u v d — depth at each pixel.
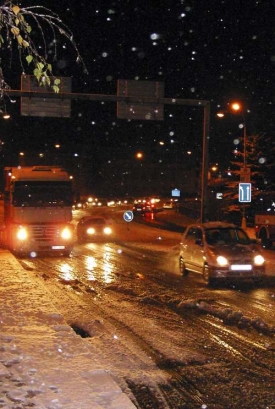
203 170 33.47
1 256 27.61
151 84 30.03
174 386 9.37
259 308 15.83
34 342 10.73
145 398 8.80
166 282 21.06
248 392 9.12
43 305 14.38
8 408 7.13
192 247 22.09
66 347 10.43
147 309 15.73
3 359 9.49
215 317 14.70
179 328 13.43
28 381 8.36
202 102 31.53
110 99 29.50
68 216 31.61
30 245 31.02
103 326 13.47
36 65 7.59
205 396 8.94
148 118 30.16
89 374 8.91
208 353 11.30
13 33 7.34
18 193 31.30
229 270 20.16
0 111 8.29
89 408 7.34
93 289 19.33
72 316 14.56
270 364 10.60
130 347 11.63
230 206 59.00
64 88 29.00
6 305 14.32
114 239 43.72
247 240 21.62
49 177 31.73
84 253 33.56
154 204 89.06
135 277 22.55
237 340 12.33
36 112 29.00
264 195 57.91
